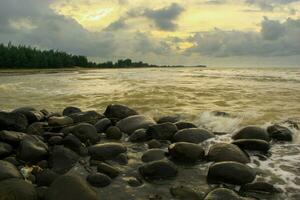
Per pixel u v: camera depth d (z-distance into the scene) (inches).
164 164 235.1
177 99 573.3
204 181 224.5
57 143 299.7
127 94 662.5
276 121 380.2
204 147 295.3
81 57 4306.1
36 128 336.2
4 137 280.7
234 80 1043.3
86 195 186.7
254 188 207.0
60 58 3639.3
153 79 1204.5
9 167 215.8
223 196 188.9
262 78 1114.7
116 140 330.3
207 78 1211.9
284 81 954.7
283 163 254.4
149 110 479.8
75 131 319.9
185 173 239.5
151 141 305.4
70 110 438.9
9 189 186.4
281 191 206.8
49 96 690.8
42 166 252.4
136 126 354.0
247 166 229.8
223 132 347.6
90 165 256.1
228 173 219.5
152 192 210.8
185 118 416.2
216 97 594.2
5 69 2797.7
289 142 307.9
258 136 302.8
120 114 399.5
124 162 262.2
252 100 547.8
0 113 335.3
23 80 1310.3
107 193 211.0
